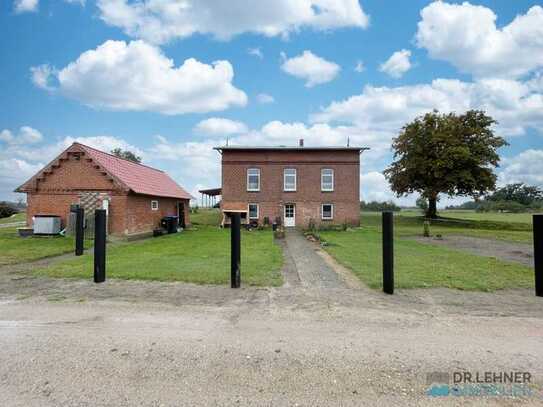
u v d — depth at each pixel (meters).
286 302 5.58
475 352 3.66
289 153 26.78
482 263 9.98
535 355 3.60
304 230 23.95
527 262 10.47
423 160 33.84
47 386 2.89
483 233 23.25
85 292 6.15
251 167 26.84
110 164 19.08
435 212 38.19
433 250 13.53
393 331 4.28
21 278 7.33
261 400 2.70
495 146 34.28
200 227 26.77
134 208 18.23
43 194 17.86
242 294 6.09
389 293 6.27
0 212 35.78
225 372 3.16
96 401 2.67
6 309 5.09
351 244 15.16
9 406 2.59
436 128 34.53
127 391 2.82
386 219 6.37
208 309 5.14
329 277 7.81
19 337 3.96
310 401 2.70
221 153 26.94
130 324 4.43
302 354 3.56
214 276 7.50
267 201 26.70
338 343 3.87
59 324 4.42
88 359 3.40
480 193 34.62
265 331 4.22
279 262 9.67
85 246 13.80
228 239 17.44
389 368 3.28
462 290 6.60
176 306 5.29
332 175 26.66
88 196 17.53
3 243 14.48
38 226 16.92
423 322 4.64
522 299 5.96
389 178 38.84
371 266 9.15
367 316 4.88
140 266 8.75
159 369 3.21
